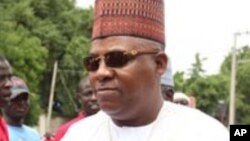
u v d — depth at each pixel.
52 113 42.00
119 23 2.40
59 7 41.22
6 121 6.18
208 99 45.25
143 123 2.47
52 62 39.88
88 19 42.06
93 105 5.52
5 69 5.16
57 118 42.31
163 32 2.52
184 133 2.41
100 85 2.38
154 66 2.45
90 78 2.44
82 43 39.97
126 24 2.40
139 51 2.38
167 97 4.62
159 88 2.50
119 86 2.36
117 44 2.38
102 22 2.43
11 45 32.16
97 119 2.59
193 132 2.40
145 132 2.46
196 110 2.54
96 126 2.57
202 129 2.40
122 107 2.39
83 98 5.62
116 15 2.41
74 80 40.56
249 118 50.03
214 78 46.06
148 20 2.43
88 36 42.19
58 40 39.31
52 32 38.69
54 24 40.56
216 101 45.31
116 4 2.42
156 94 2.47
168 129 2.45
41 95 41.25
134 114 2.43
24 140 6.21
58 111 42.16
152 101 2.45
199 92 45.47
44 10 40.16
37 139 6.49
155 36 2.44
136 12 2.41
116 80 2.36
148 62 2.42
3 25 33.03
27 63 33.06
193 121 2.44
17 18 36.12
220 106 39.03
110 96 2.36
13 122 6.19
